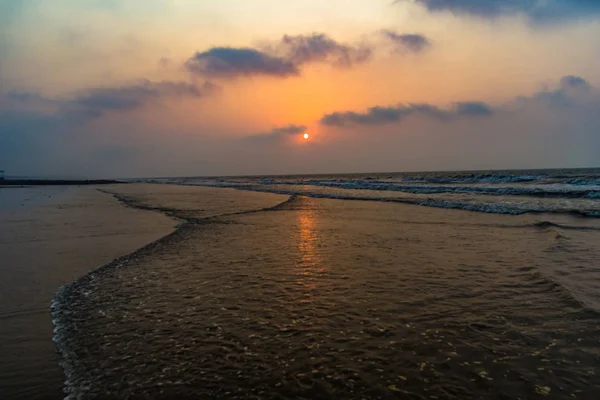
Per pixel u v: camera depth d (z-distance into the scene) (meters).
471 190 26.25
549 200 18.61
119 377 3.30
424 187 31.08
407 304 4.92
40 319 4.58
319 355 3.62
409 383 3.15
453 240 9.32
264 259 7.55
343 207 17.95
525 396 2.97
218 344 3.87
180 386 3.15
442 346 3.77
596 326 4.12
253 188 41.88
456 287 5.59
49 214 16.06
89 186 55.16
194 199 25.52
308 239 9.69
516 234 9.98
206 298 5.26
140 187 50.19
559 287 5.37
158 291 5.59
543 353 3.60
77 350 3.80
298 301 5.09
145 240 9.77
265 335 4.06
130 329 4.26
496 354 3.60
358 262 7.18
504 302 4.93
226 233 10.79
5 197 28.59
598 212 13.20
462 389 3.07
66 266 7.09
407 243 9.01
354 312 4.67
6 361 3.61
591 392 2.99
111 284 5.95
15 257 7.84
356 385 3.13
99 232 11.07
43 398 3.02
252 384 3.16
